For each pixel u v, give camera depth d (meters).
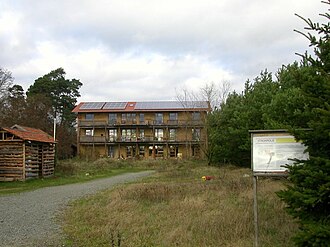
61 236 8.35
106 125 50.38
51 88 62.09
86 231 8.64
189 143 47.12
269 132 6.38
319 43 5.48
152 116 50.81
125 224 8.92
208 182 16.56
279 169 6.24
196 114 42.75
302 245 4.76
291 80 17.80
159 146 50.91
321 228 4.57
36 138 25.23
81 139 50.28
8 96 49.38
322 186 4.67
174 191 13.47
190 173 24.48
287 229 7.27
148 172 31.02
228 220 8.13
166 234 7.68
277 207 9.48
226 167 27.75
